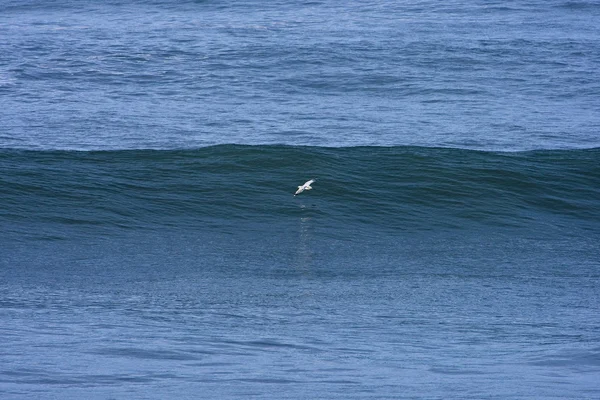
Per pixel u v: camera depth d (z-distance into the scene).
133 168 106.56
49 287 72.81
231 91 146.00
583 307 68.06
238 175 105.75
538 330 60.16
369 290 72.94
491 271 80.19
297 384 44.41
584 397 41.81
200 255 84.06
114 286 73.44
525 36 184.88
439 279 77.06
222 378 45.47
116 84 149.12
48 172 103.88
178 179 104.19
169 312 64.81
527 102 142.62
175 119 130.38
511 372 47.44
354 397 41.94
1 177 101.06
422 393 42.66
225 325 60.62
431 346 54.81
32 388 42.62
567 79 155.12
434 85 150.62
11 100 138.12
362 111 137.12
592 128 130.00
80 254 83.62
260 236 90.62
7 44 178.62
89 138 120.19
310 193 101.81
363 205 99.69
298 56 166.38
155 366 47.97
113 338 55.09
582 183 106.81
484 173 107.56
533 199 102.81
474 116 134.75
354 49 171.50
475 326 61.31
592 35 187.38
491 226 95.88
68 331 57.12
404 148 115.38
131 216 94.88
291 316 63.97
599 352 52.94
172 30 191.12
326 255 84.75
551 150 117.38
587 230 95.50
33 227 90.44
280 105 139.38
